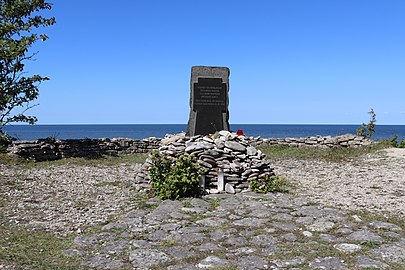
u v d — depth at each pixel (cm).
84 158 1612
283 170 1427
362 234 633
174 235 653
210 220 727
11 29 1086
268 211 784
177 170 933
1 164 1351
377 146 1805
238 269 510
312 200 905
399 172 1244
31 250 586
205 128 1315
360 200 889
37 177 1202
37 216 786
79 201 926
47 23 1179
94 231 689
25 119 1142
